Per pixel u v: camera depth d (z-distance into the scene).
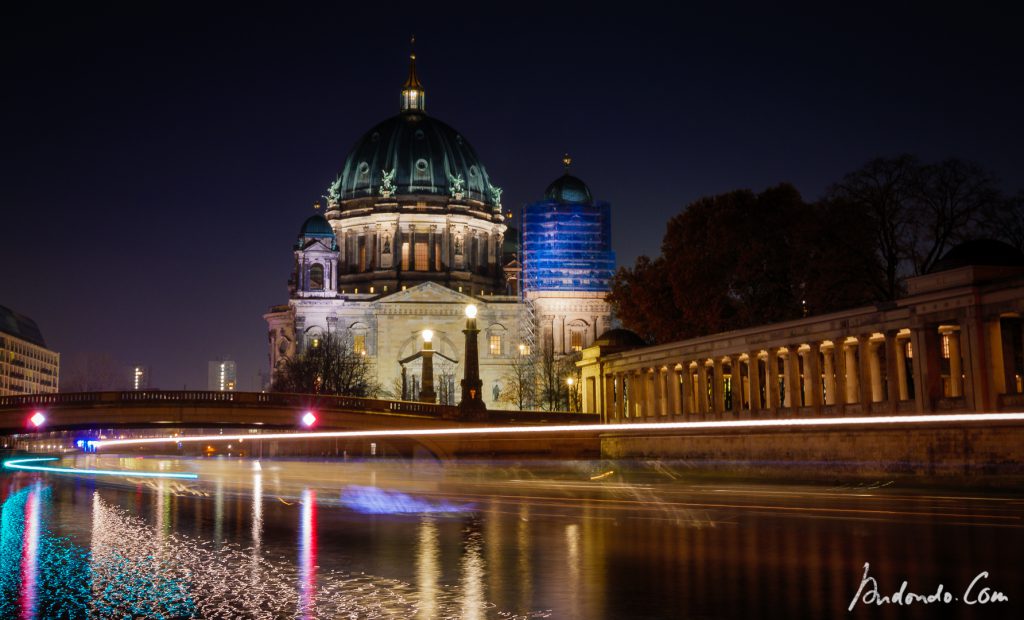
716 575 27.00
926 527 36.75
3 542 35.41
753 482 68.88
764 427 77.94
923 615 22.25
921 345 65.31
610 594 24.55
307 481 73.44
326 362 176.75
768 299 101.69
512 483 69.62
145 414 88.94
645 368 103.56
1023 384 71.81
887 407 69.00
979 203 90.12
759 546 32.28
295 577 27.27
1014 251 63.50
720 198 107.00
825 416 75.56
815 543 32.81
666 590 25.00
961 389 66.00
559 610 22.80
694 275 102.81
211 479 77.50
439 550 32.22
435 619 21.98
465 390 92.31
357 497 55.78
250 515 44.53
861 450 67.88
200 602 24.08
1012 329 69.44
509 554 31.17
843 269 90.50
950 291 62.72
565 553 31.28
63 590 25.81
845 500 50.00
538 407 189.00
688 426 86.44
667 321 110.50
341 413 92.94
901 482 63.81
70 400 87.94
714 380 91.56
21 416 86.75
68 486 68.12
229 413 90.06
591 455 97.50
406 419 92.38
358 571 28.16
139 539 35.88
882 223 92.12
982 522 38.03
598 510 45.84
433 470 88.12
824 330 75.88
